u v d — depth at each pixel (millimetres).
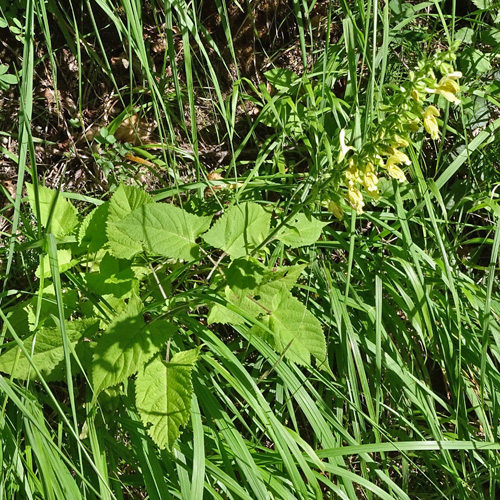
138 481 1008
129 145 1232
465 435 1071
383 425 1126
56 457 909
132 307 926
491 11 1291
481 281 1292
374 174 896
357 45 1181
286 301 976
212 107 1348
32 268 1164
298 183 1168
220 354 1000
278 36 1388
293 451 950
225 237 963
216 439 973
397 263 1156
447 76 868
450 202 1288
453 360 1088
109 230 968
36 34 1265
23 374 952
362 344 1098
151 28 1328
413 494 1145
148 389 908
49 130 1298
